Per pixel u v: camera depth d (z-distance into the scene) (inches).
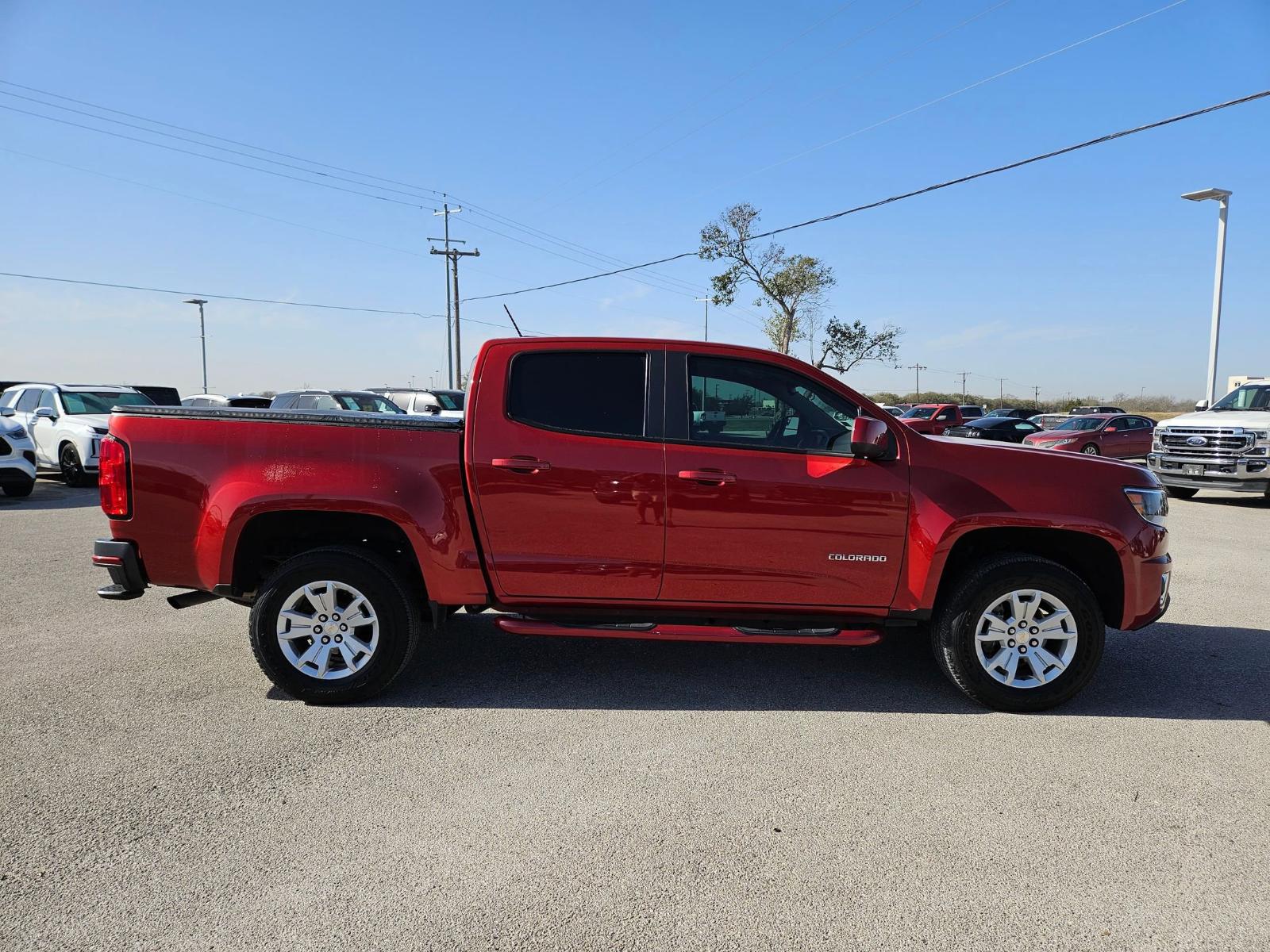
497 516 158.7
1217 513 466.6
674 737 147.0
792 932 93.0
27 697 161.8
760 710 160.4
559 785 128.0
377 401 661.9
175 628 209.3
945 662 161.8
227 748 139.9
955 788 128.7
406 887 100.7
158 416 160.6
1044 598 158.1
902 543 159.9
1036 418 1225.4
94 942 89.8
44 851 107.6
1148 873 105.8
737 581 160.9
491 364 162.4
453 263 1754.4
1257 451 466.0
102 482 160.1
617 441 160.2
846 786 128.9
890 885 102.5
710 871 105.0
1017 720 157.0
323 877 102.5
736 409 163.9
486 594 161.3
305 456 157.8
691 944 90.8
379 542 170.9
